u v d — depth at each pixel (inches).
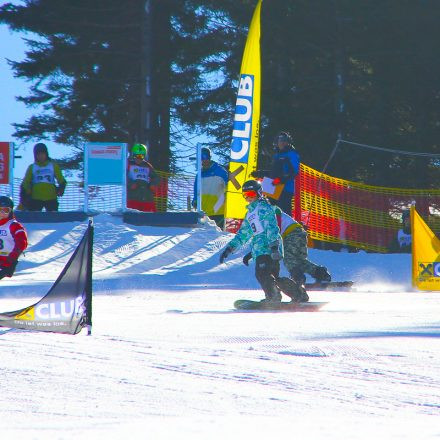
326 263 2085.4
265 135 4185.5
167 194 2608.3
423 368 647.1
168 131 4357.8
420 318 1044.5
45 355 684.7
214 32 4436.5
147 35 4119.1
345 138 4146.2
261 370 624.1
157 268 2017.7
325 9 4148.6
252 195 1194.0
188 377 590.9
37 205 2306.8
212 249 2186.3
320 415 476.4
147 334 845.8
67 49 4443.9
